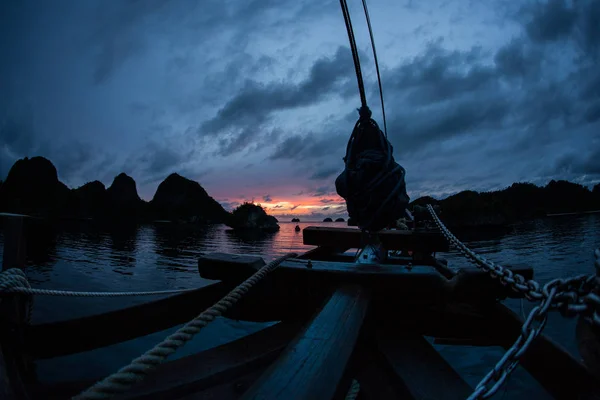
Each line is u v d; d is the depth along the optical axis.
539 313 1.24
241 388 2.00
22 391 1.92
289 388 1.06
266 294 2.65
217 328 5.96
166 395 1.88
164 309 2.73
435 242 4.87
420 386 1.79
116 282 9.72
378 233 5.06
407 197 3.63
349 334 1.56
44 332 2.50
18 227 2.56
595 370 1.31
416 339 2.38
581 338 1.35
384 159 3.56
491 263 2.09
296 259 2.90
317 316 1.79
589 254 15.70
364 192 3.49
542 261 14.37
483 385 1.06
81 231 29.75
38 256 14.17
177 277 10.49
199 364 2.13
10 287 2.23
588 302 1.19
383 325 2.52
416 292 2.47
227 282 2.73
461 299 2.48
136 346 5.02
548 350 2.01
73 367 4.34
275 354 2.22
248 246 22.33
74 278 10.03
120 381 1.04
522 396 3.88
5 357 2.10
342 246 5.15
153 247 19.47
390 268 2.61
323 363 1.24
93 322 2.59
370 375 2.05
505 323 2.38
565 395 1.85
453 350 5.34
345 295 2.20
